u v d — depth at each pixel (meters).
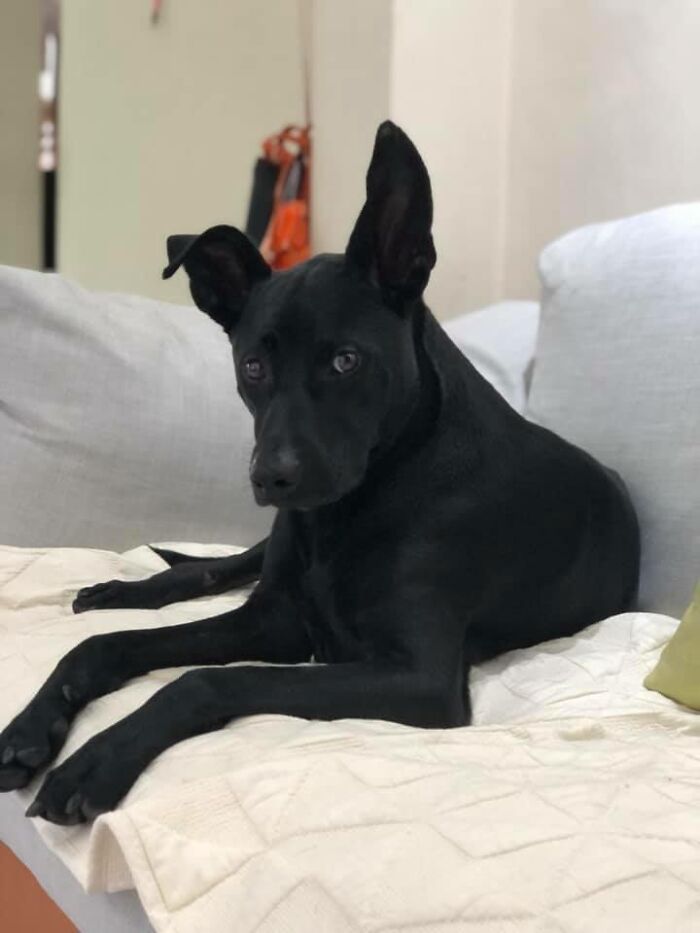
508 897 0.63
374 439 1.17
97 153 2.95
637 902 0.62
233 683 1.00
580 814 0.74
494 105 2.28
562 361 1.67
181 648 1.17
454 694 1.12
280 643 1.27
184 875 0.73
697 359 1.48
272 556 1.29
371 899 0.64
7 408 1.56
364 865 0.68
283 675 1.03
